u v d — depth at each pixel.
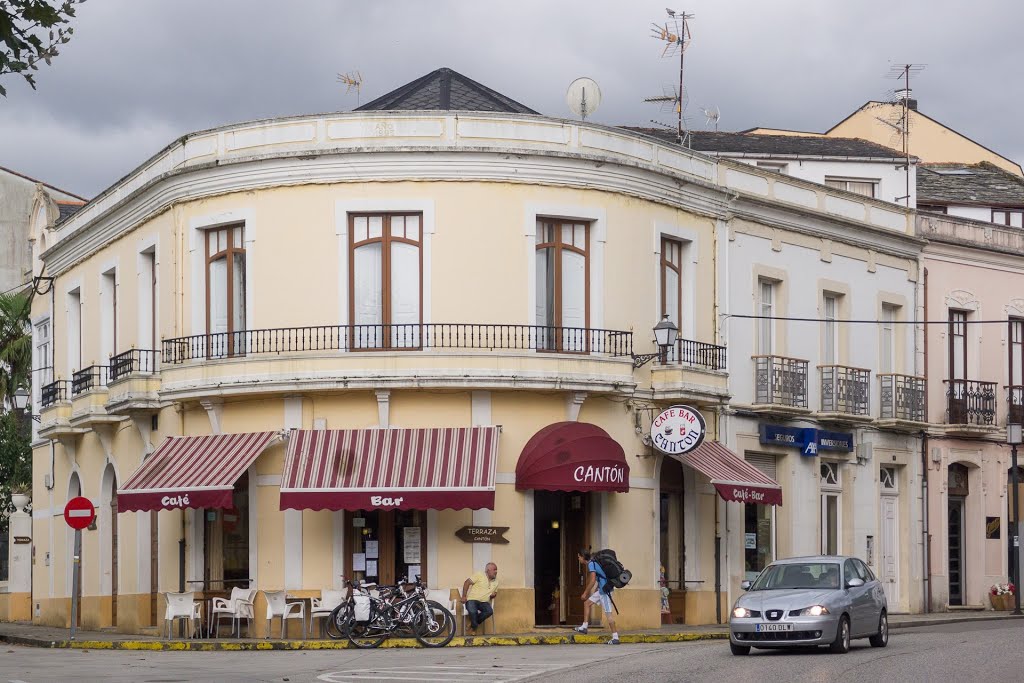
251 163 30.77
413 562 29.77
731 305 34.53
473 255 30.06
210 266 31.88
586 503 31.19
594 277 31.14
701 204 33.75
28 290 49.06
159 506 29.39
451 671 21.25
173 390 31.16
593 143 31.12
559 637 27.91
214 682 19.91
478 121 30.28
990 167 49.22
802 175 41.06
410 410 29.77
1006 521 42.34
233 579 30.92
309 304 30.23
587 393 30.31
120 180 35.75
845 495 37.59
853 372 37.53
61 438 39.31
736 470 32.53
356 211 30.20
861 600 24.70
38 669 22.53
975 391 41.41
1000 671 20.11
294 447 29.39
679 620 32.91
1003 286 42.84
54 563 40.72
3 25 13.39
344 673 21.11
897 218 40.03
